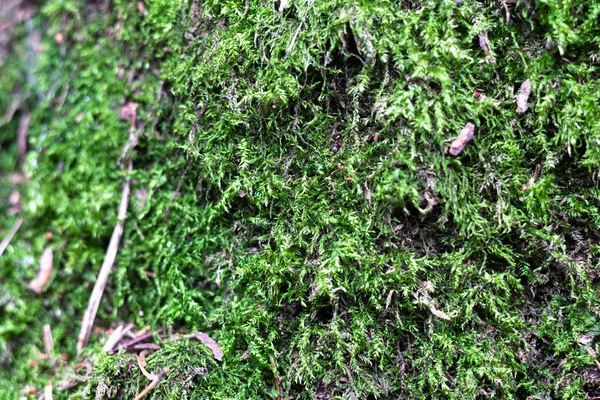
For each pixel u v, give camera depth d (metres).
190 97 0.41
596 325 0.38
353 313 0.38
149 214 0.42
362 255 0.38
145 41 0.42
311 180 0.39
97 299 0.42
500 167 0.38
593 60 0.37
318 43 0.38
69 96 0.43
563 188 0.38
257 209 0.40
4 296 0.42
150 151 0.42
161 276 0.42
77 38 0.43
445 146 0.38
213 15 0.40
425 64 0.37
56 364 0.42
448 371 0.38
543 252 0.38
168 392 0.39
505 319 0.38
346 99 0.39
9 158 0.44
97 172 0.42
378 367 0.38
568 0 0.37
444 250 0.38
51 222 0.42
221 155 0.40
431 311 0.38
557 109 0.37
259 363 0.39
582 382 0.37
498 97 0.38
